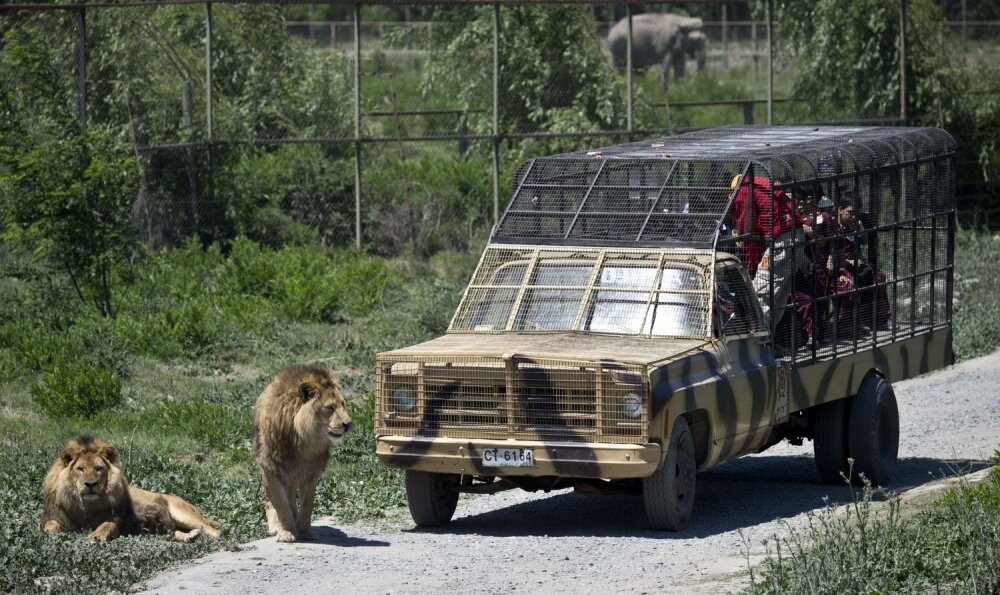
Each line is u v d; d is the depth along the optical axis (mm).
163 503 15820
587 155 18656
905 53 40562
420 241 36469
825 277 18484
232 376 25578
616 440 14977
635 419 14914
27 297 27797
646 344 16141
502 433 15359
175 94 34719
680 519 15906
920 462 20562
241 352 27078
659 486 15484
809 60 42125
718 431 16078
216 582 13602
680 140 20531
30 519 15820
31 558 13852
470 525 16922
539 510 17938
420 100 48969
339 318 30266
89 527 15242
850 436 18781
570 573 13977
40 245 27781
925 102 42000
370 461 19844
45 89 28641
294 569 14180
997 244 39156
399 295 32469
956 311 31609
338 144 37562
